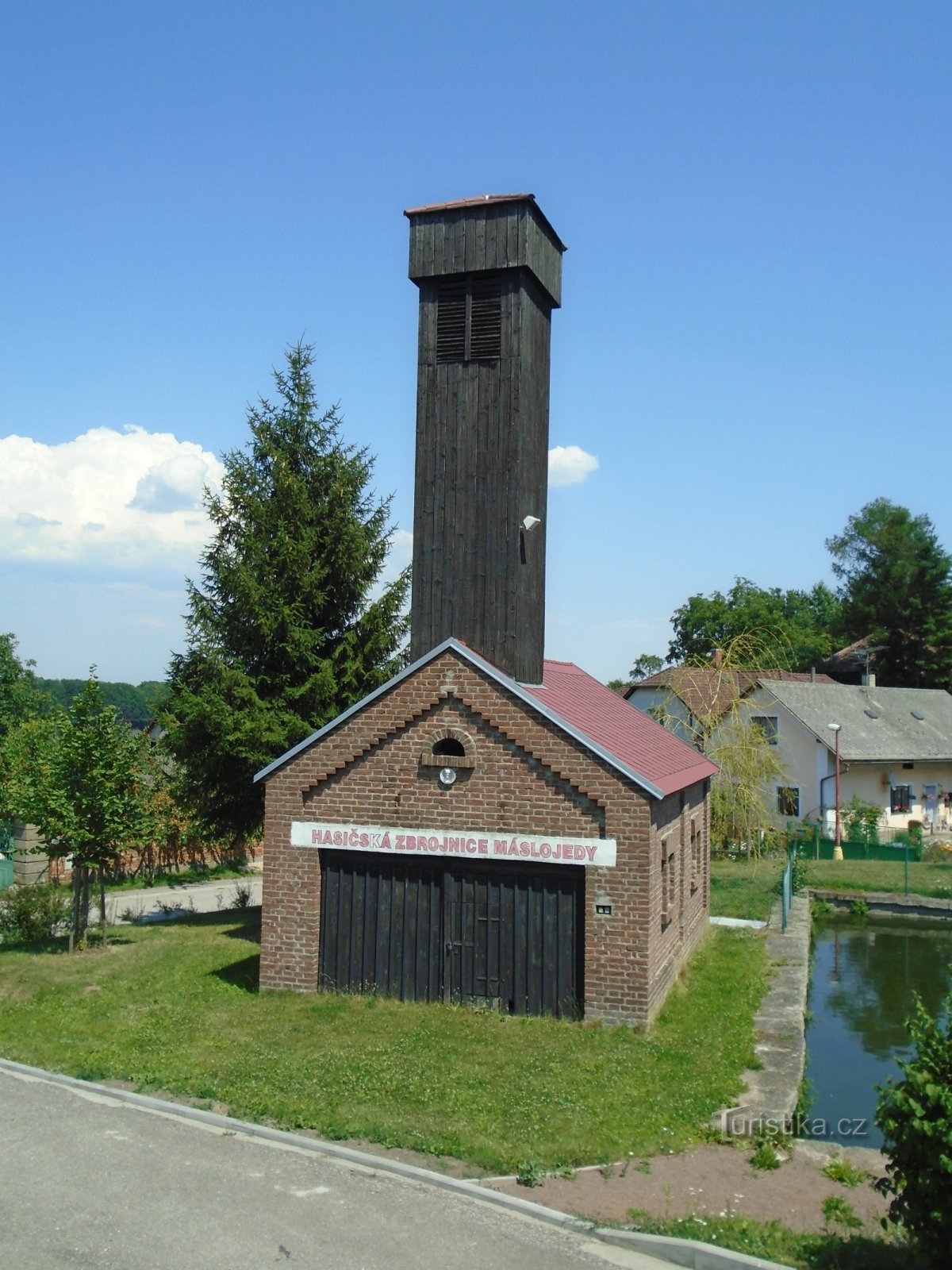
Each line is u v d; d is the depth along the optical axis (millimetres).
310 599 27656
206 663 26719
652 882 16766
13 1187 10422
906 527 72500
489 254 19438
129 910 29719
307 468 28500
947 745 53219
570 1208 10195
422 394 19844
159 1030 16000
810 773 48625
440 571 19516
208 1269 8797
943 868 38250
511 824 17125
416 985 17641
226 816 28031
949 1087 8477
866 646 72188
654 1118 12648
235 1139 11742
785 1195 10734
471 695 17438
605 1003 16422
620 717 22906
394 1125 12016
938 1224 8305
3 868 32906
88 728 22375
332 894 18266
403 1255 9117
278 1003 17609
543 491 20703
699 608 78938
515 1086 13562
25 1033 15883
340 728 18156
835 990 23094
